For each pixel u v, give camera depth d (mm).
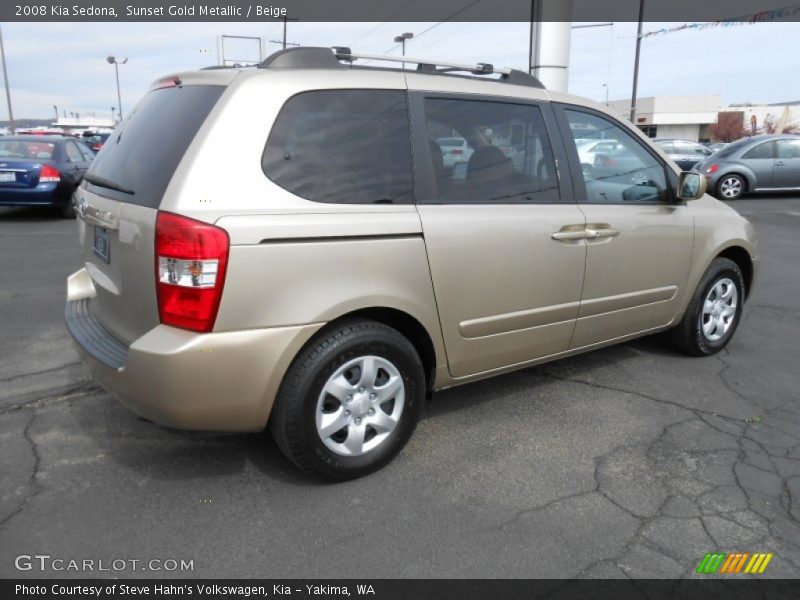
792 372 4504
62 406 3770
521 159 3545
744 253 4863
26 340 4914
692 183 4129
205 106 2768
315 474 2936
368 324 2955
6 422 3557
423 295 3094
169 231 2523
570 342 3861
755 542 2641
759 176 14969
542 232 3500
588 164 3857
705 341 4703
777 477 3131
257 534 2646
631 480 3088
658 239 4141
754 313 6031
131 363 2596
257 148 2707
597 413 3816
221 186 2615
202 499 2877
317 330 2773
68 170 11188
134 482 2998
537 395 4070
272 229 2621
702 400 4016
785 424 3697
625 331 4184
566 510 2838
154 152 2840
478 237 3236
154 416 2660
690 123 62531
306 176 2803
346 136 2947
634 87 28953
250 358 2631
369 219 2883
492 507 2855
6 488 2922
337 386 2883
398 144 3092
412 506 2854
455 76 3426
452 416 3760
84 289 3609
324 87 2926
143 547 2559
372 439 3082
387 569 2457
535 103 3660
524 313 3518
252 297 2602
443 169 3227
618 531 2697
